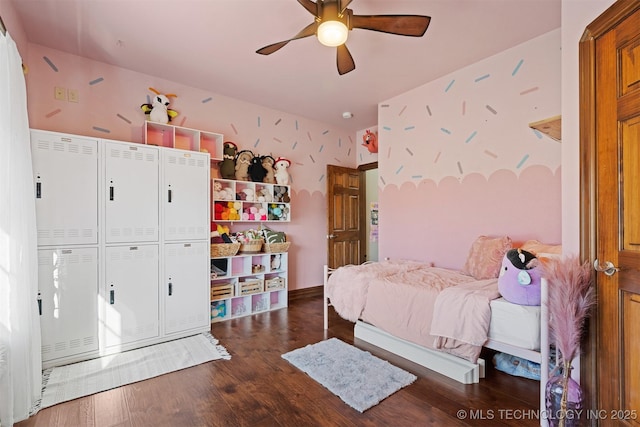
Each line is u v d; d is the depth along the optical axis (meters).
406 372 2.30
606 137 1.47
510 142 2.85
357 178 5.25
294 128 4.55
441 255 3.41
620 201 1.41
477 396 2.00
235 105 3.95
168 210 2.96
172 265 2.97
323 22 1.79
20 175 1.78
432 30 2.52
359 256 5.18
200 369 2.37
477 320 2.04
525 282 1.90
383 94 3.82
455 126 3.27
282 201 4.18
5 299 1.64
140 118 3.26
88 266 2.53
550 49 2.58
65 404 1.92
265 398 1.98
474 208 3.12
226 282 3.74
